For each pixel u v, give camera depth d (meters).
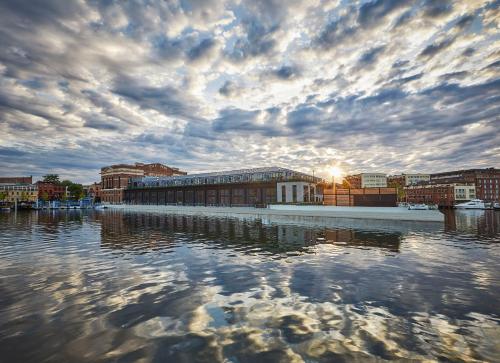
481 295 8.64
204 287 9.54
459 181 112.19
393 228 28.36
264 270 11.86
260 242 19.66
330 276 10.88
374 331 6.30
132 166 108.75
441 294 8.75
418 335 6.11
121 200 103.38
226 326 6.57
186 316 7.13
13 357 5.27
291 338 5.99
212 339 5.96
